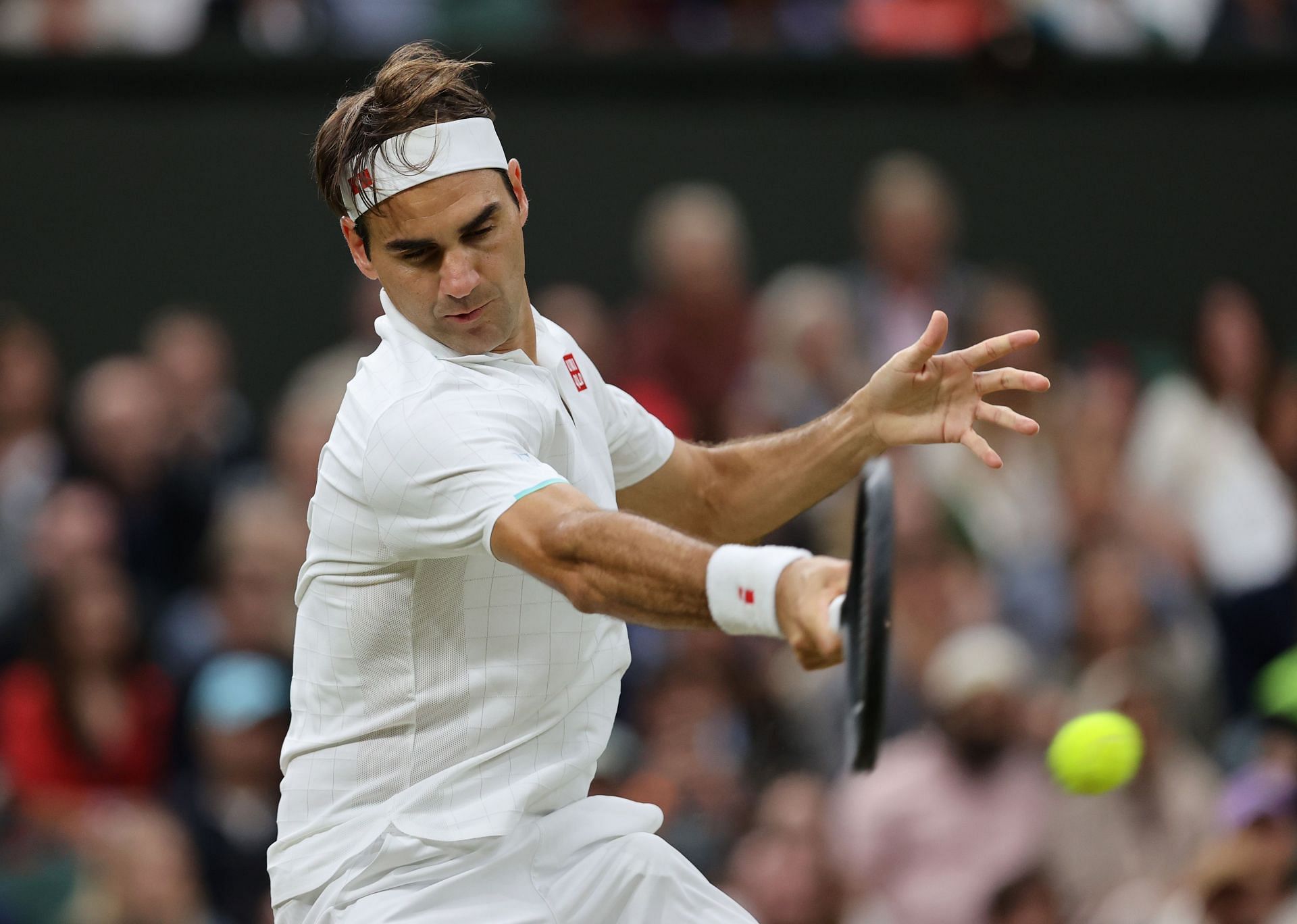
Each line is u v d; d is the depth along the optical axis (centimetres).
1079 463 3453
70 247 3531
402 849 1295
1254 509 3494
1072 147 3722
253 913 2783
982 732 2778
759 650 3044
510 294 1277
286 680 2945
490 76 3609
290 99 3562
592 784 2638
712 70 3659
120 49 3534
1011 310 3562
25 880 2712
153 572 3328
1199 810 2867
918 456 3306
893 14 3831
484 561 1280
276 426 3553
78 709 2955
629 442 1457
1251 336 3634
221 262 3562
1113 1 3800
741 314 3581
